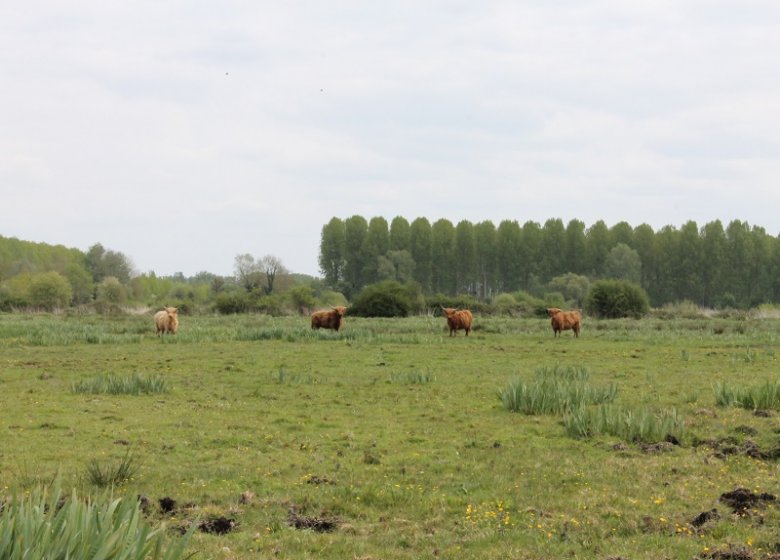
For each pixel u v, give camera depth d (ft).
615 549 24.30
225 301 195.31
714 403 51.90
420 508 29.17
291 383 61.93
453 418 47.44
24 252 415.64
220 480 32.94
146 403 52.11
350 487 31.37
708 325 147.02
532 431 43.34
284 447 39.68
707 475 33.30
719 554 23.49
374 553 24.07
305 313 192.24
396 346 96.32
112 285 253.85
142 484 32.09
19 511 17.60
